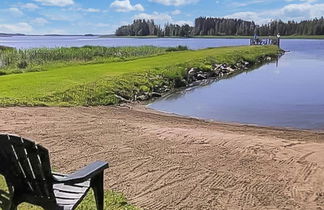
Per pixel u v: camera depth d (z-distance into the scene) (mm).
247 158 7465
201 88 21797
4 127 9398
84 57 34906
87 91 15625
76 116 11406
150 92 18562
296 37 127125
